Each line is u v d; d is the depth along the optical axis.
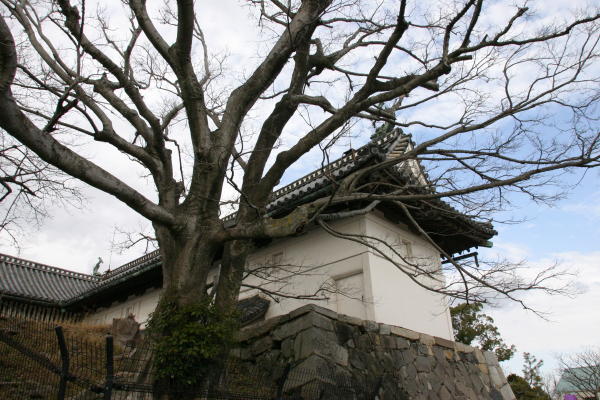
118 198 5.57
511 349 21.05
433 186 6.69
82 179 5.03
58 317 18.92
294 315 8.12
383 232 10.75
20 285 19.44
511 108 6.00
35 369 7.16
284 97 7.81
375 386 7.21
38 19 7.23
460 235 11.55
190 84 6.73
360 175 6.49
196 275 6.08
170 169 7.20
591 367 26.16
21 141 4.42
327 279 10.41
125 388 4.38
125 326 10.90
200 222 6.41
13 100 4.17
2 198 5.86
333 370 7.38
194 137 6.81
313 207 5.82
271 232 5.73
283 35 7.45
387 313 9.70
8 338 5.24
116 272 19.88
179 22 6.30
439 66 6.26
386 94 6.59
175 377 5.35
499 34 6.07
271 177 7.20
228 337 5.87
